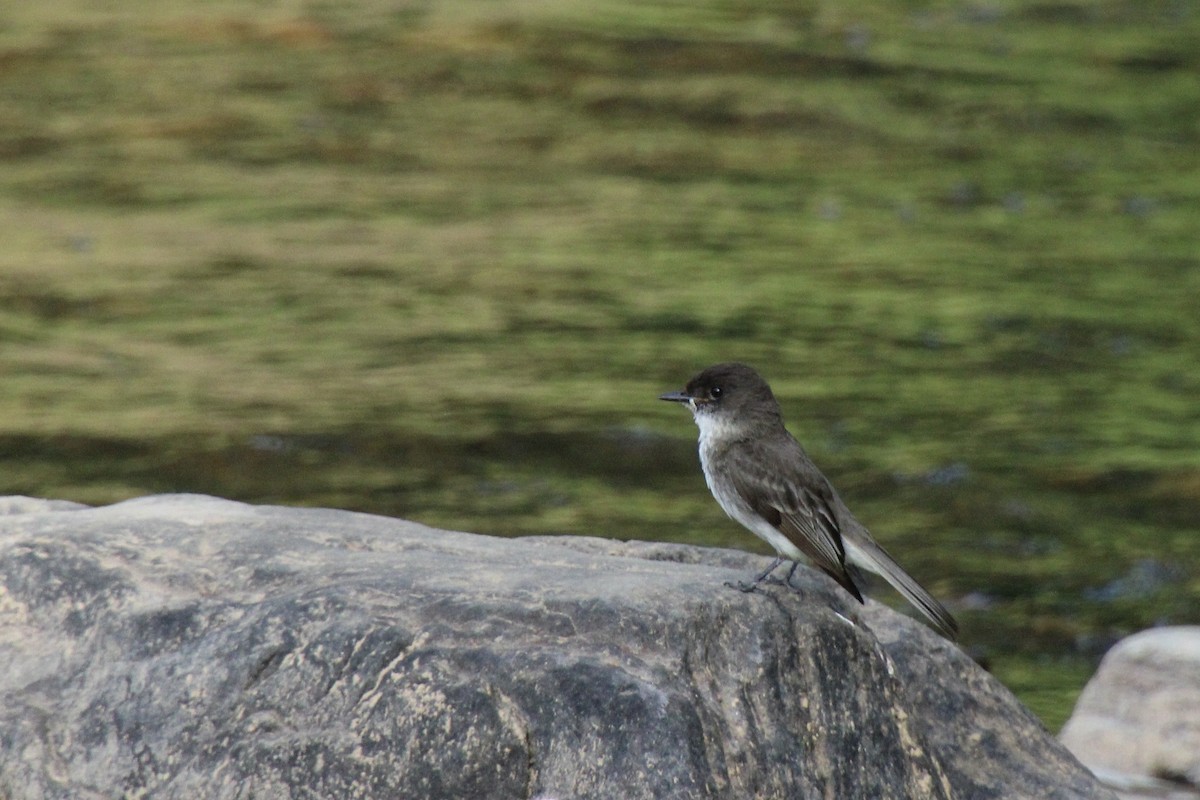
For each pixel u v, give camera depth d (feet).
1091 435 59.98
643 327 69.82
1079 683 42.14
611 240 80.48
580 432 58.80
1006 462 57.21
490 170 91.09
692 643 22.21
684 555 28.78
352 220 82.23
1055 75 109.29
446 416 59.36
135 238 78.48
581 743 20.90
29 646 22.40
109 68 102.99
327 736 21.02
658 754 20.83
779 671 22.75
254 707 21.40
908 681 27.78
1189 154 96.84
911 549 50.83
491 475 55.01
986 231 84.48
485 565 23.68
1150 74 110.22
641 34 112.47
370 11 115.85
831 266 78.28
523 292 73.51
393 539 25.02
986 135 98.99
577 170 90.58
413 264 76.43
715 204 87.20
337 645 21.67
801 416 61.00
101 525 24.40
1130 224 86.17
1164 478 56.34
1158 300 74.79
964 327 71.10
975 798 26.48
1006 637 45.27
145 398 60.49
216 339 66.64
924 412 61.93
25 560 23.24
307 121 96.48
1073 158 95.91
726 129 98.12
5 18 111.65
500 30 111.55
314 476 54.34
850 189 90.33
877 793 22.75
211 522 24.86
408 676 21.31
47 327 67.26
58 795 20.98
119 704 21.67
